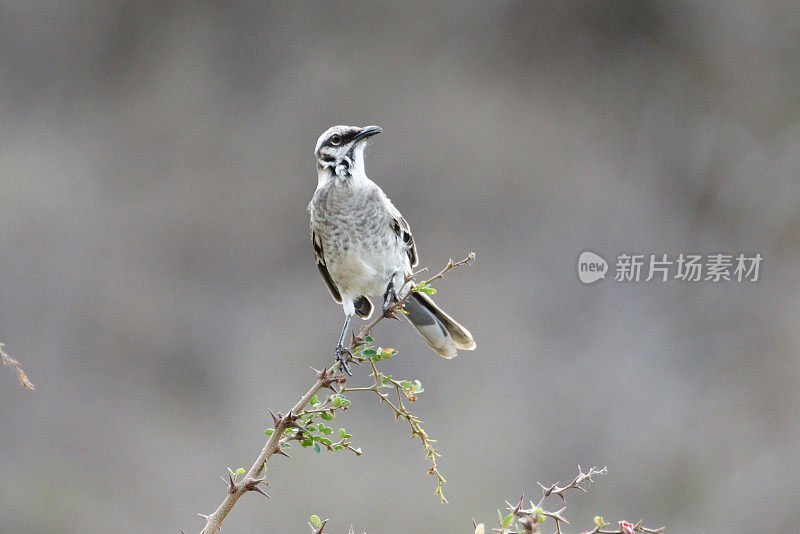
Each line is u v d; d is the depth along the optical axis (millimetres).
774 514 13766
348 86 18328
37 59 18312
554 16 18516
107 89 18438
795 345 15148
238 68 18469
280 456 13164
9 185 17234
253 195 17844
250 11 18453
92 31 18344
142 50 18469
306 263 17125
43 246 16922
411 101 18297
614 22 18703
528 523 3242
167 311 16609
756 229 17312
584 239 17406
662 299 15695
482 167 17969
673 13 18500
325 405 3693
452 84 18359
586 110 18594
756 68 18312
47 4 18234
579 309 15969
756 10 18188
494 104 18422
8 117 18047
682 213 17891
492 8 18406
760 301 15719
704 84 18609
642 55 18719
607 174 18203
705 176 18078
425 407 14359
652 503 13977
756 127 18188
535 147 18234
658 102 18594
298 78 18422
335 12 18359
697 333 15375
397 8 18344
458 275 16703
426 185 17797
